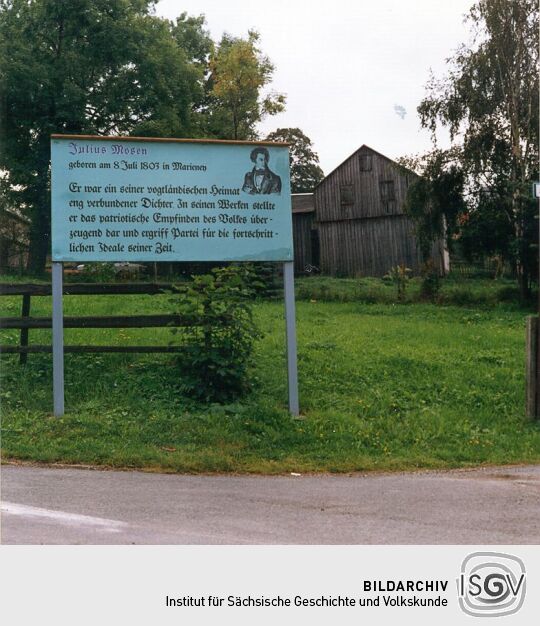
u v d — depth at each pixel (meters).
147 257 12.06
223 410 11.86
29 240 49.84
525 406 13.45
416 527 7.39
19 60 46.22
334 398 13.17
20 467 9.54
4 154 47.34
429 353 17.72
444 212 34.59
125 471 9.63
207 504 8.11
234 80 55.19
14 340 16.02
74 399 12.34
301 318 23.98
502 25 33.22
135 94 49.19
